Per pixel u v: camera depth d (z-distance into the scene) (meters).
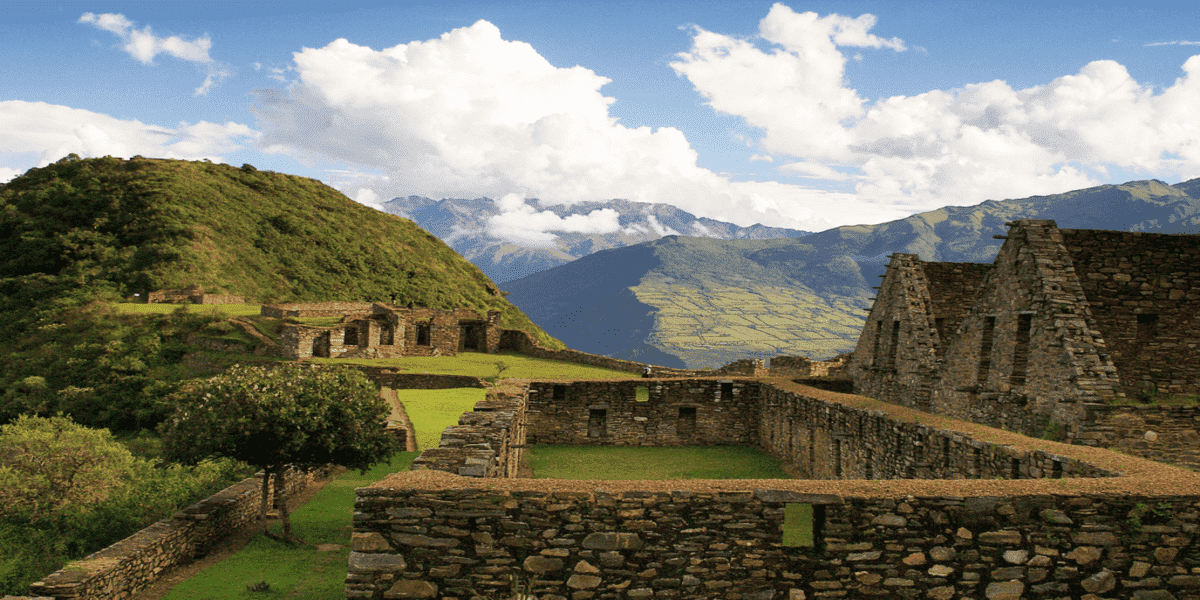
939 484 11.21
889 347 27.36
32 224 136.50
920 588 10.77
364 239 180.75
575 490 10.87
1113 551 10.78
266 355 72.69
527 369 62.66
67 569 16.19
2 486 25.17
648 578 10.78
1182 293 19.06
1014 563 10.77
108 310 87.25
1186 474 11.84
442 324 78.25
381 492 10.80
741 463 27.41
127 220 142.25
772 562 10.84
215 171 179.38
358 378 23.62
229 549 20.94
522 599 10.28
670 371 56.31
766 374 46.31
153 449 33.31
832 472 22.81
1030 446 14.13
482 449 15.27
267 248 155.62
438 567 10.79
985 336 20.05
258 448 21.61
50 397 72.19
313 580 18.08
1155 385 18.56
